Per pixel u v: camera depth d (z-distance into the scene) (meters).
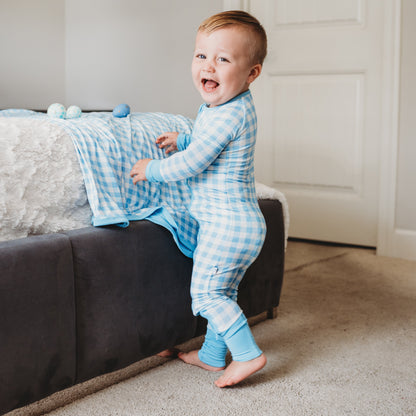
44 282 0.93
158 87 2.73
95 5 2.85
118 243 1.06
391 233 2.32
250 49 1.12
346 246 2.52
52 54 2.92
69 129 1.08
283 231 1.54
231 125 1.11
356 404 1.08
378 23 2.32
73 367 1.00
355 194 2.48
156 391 1.11
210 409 1.04
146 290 1.12
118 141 1.17
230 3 2.52
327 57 2.45
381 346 1.38
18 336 0.89
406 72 2.25
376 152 2.39
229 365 1.14
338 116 2.46
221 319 1.11
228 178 1.14
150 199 1.20
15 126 0.99
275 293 1.54
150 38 2.72
